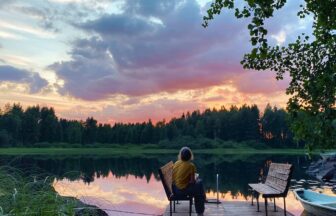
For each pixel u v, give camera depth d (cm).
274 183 896
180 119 13825
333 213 1016
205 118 13462
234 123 12662
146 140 13338
